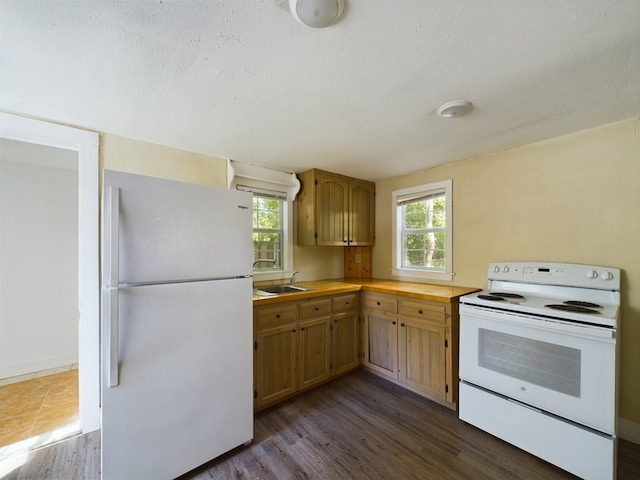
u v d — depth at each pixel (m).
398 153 2.59
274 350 2.34
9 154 2.72
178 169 2.44
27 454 1.81
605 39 1.16
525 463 1.73
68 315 3.18
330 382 2.77
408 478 1.62
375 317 2.86
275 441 1.93
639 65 1.33
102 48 1.21
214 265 1.71
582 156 2.12
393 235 3.46
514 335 1.86
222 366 1.73
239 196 1.82
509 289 2.42
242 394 1.82
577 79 1.45
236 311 1.79
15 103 1.69
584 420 1.58
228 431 1.76
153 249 1.50
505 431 1.88
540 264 2.27
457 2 0.98
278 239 3.21
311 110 1.78
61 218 3.16
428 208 3.16
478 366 2.03
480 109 1.77
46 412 2.26
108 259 1.37
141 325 1.45
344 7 1.00
